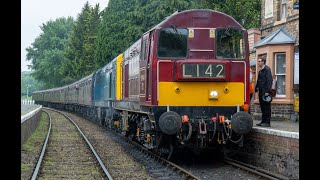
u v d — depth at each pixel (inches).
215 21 489.1
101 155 578.2
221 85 478.6
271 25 776.3
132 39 1590.8
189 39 484.1
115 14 1765.5
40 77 3959.2
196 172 448.8
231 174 432.1
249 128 459.2
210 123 473.1
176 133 476.1
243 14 1183.6
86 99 1498.5
